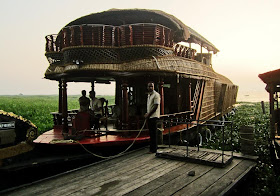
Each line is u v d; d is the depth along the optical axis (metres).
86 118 8.12
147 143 8.36
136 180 5.20
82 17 9.39
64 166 7.02
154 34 8.66
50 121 17.62
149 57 8.66
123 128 8.34
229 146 10.60
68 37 8.56
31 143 6.61
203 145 11.07
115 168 6.03
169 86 12.45
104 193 4.60
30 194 4.66
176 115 10.12
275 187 6.23
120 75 8.27
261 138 11.81
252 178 6.06
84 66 8.08
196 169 5.79
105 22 10.27
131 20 10.08
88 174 5.66
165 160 6.59
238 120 18.83
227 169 5.72
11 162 6.18
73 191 4.74
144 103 11.67
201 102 12.38
